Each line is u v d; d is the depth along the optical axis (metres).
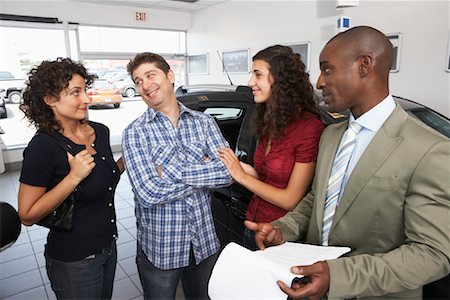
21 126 5.32
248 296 0.73
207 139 1.33
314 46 4.35
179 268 1.29
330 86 0.81
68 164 1.15
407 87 3.42
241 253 0.77
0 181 4.64
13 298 2.13
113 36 6.13
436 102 3.20
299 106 1.24
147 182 1.18
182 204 1.25
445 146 0.71
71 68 1.14
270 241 0.93
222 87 2.71
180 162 1.25
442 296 1.09
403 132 0.77
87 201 1.21
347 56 0.77
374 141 0.79
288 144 1.23
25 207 1.09
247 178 1.25
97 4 5.71
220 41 6.05
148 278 1.32
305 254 0.78
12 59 5.11
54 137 1.15
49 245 1.24
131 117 6.79
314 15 4.29
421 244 0.69
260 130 1.37
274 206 1.32
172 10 6.52
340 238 0.86
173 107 1.30
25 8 5.07
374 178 0.78
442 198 0.68
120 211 3.60
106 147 1.33
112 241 1.33
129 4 5.96
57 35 5.45
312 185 1.15
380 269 0.68
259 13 5.14
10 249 2.78
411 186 0.73
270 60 1.23
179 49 7.05
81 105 1.17
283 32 4.77
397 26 3.41
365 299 0.83
